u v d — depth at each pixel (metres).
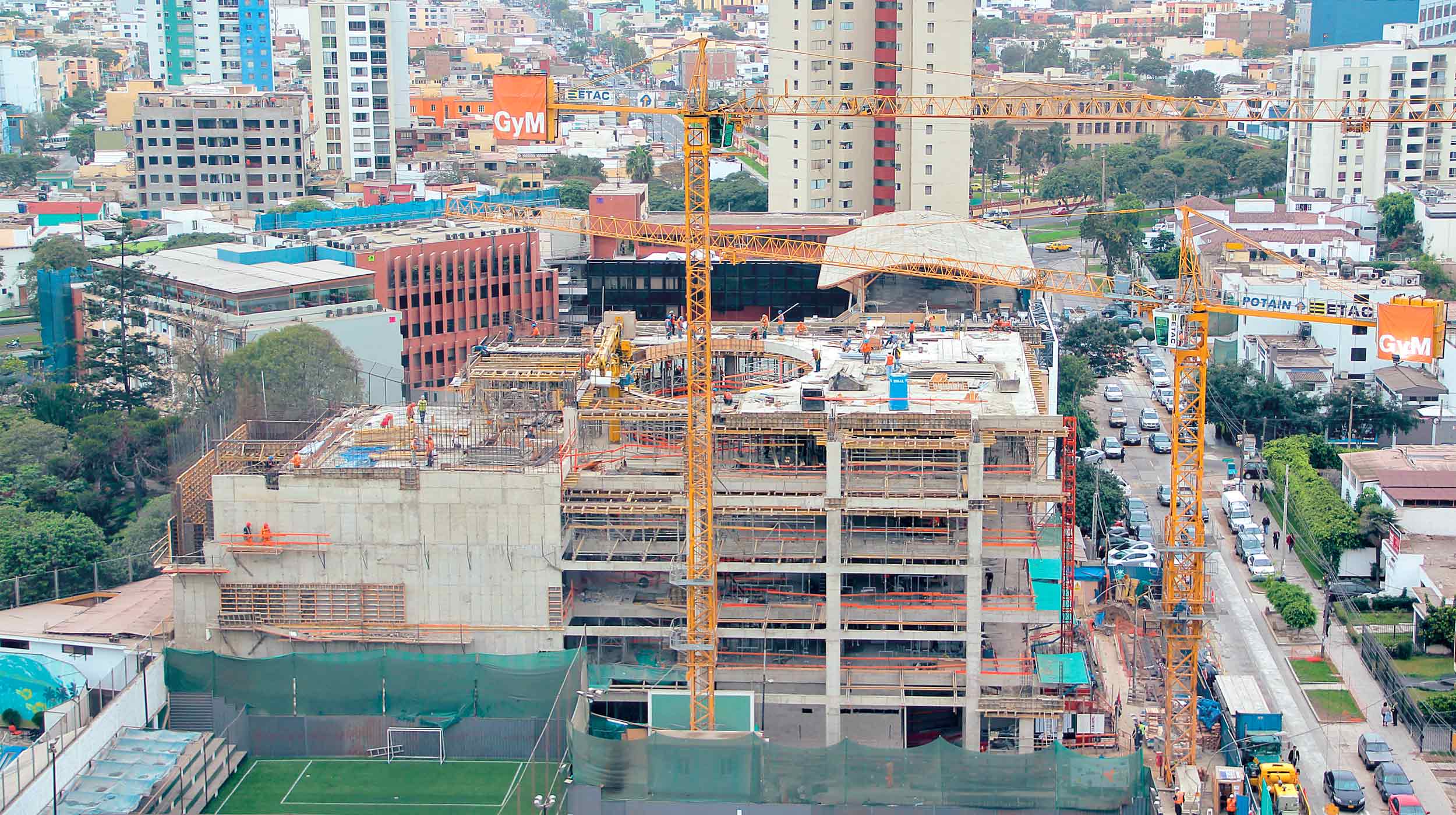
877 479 192.62
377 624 192.75
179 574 192.00
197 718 190.00
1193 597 193.12
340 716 189.38
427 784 183.00
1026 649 197.62
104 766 174.12
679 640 189.50
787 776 175.88
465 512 189.75
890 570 188.50
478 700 189.25
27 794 164.12
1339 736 199.62
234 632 193.50
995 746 192.62
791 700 192.12
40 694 198.25
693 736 180.75
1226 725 196.88
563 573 193.75
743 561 191.62
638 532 196.25
